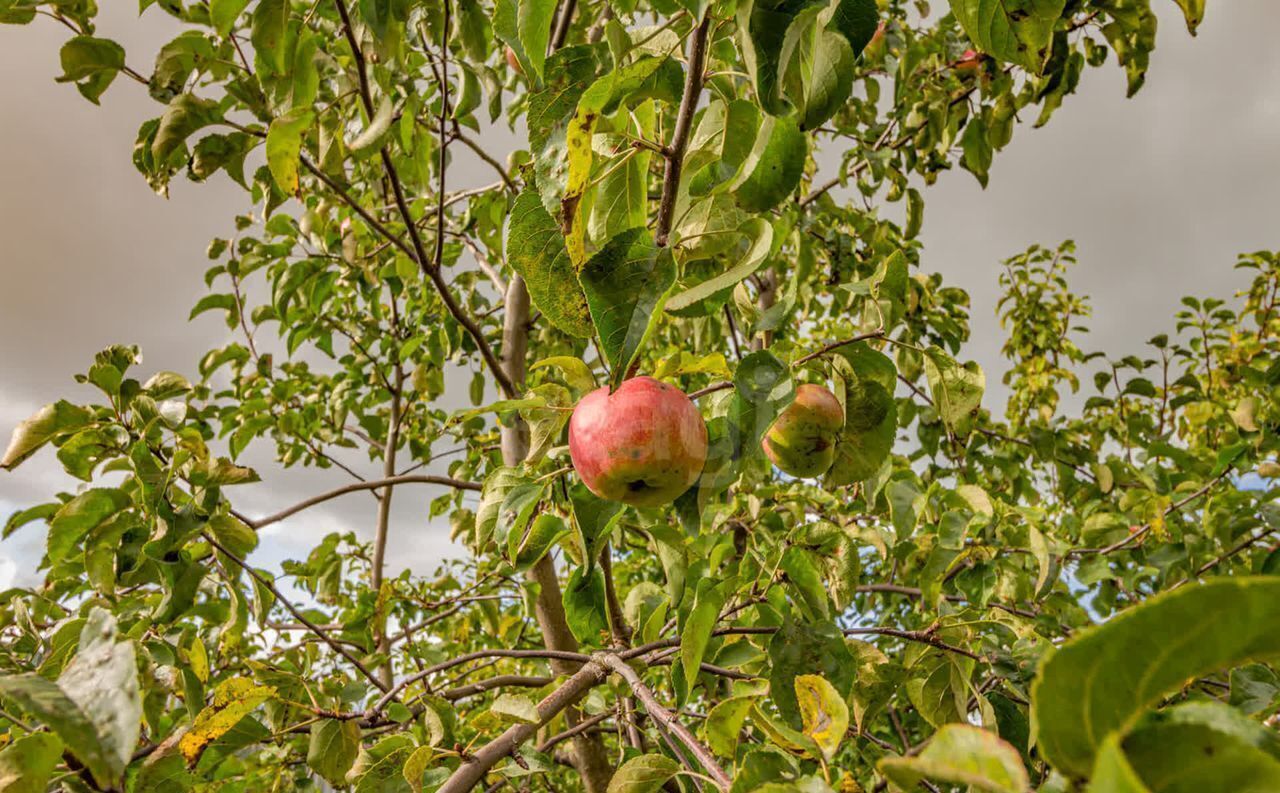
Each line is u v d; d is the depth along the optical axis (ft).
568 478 7.34
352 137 9.74
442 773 6.52
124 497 7.86
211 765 6.95
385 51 7.90
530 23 4.86
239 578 8.96
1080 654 1.91
